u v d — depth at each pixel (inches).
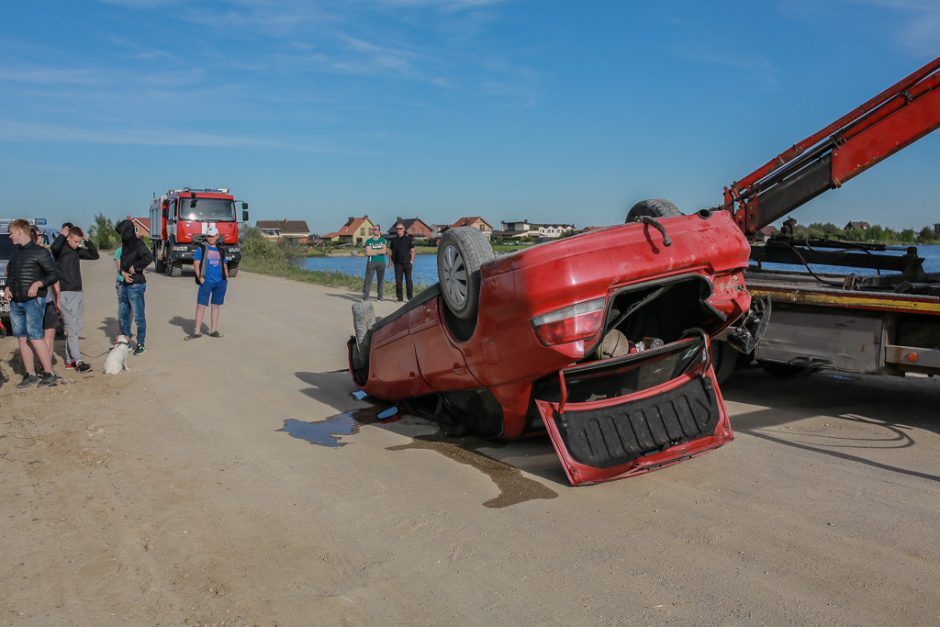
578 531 172.2
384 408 302.5
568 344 178.1
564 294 175.3
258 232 1815.9
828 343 264.4
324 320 583.2
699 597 140.3
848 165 304.5
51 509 199.2
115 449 253.6
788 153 316.2
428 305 236.1
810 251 346.0
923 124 287.0
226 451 249.3
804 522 172.7
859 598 137.6
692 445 204.5
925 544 159.3
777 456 221.5
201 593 150.4
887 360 250.7
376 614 139.9
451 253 210.4
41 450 253.6
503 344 191.9
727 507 183.0
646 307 231.6
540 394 205.3
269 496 205.2
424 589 148.8
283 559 165.0
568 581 148.9
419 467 224.2
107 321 602.5
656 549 161.3
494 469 218.8
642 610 136.6
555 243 178.7
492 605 141.3
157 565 163.9
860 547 158.7
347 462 232.7
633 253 181.3
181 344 478.3
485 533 173.6
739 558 155.6
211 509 196.5
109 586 154.9
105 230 2935.5
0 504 203.3
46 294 361.7
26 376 373.1
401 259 705.0
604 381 207.6
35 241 375.9
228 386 352.5
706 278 195.0
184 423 287.1
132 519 190.9
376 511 190.5
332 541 173.6
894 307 243.8
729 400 292.8
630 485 200.7
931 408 275.0
